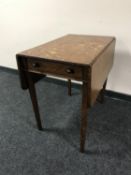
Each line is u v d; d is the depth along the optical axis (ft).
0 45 7.79
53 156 3.85
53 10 5.65
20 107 5.62
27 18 6.36
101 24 5.05
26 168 3.62
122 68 5.33
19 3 6.20
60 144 4.15
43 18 6.01
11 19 6.77
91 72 2.79
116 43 5.08
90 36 4.89
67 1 5.25
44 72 3.35
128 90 5.55
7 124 4.90
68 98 5.98
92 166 3.58
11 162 3.77
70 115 5.13
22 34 6.88
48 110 5.40
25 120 5.02
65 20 5.60
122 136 4.28
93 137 4.29
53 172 3.51
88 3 4.95
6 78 7.75
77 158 3.77
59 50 3.52
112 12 4.75
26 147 4.11
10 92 6.55
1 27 7.25
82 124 3.46
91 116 5.00
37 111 4.32
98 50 3.43
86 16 5.16
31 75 3.64
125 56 5.13
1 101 6.00
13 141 4.30
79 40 4.36
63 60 2.94
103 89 5.24
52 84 6.96
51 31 6.11
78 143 4.16
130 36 4.81
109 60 4.27
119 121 4.77
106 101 5.68
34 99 4.09
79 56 3.11
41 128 4.60
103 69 3.69
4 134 4.54
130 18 4.60
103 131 4.46
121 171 3.45
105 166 3.57
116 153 3.84
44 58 3.11
